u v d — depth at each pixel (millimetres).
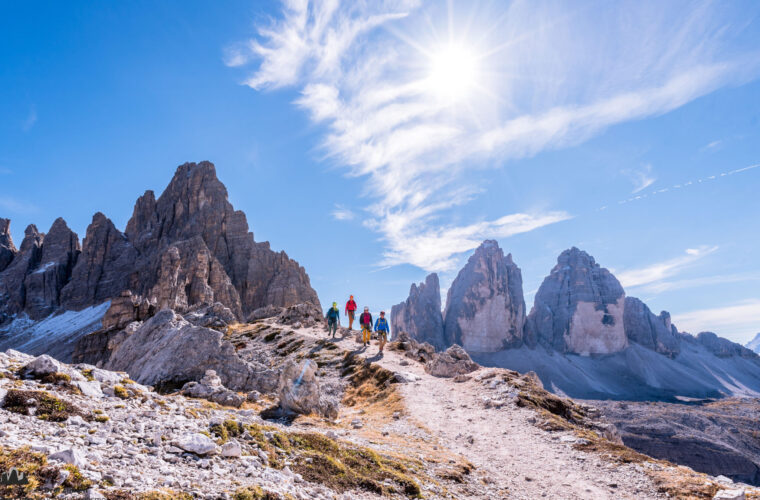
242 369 33812
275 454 11953
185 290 199000
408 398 31359
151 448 9703
